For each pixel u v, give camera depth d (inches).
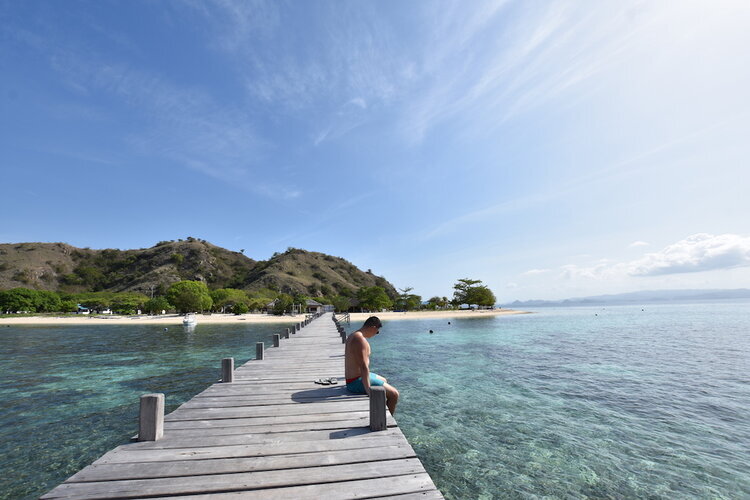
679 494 240.2
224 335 1494.8
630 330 1587.1
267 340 1282.0
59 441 327.6
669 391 506.0
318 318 1776.6
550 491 243.9
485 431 350.9
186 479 134.6
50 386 550.6
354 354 254.7
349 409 228.5
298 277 6520.7
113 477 135.0
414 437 336.8
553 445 318.7
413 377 602.2
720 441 326.6
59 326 2169.0
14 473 266.5
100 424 373.4
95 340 1295.5
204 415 217.2
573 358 804.0
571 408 425.4
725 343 1069.1
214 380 589.6
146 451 161.2
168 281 5826.8
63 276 5989.2
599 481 256.8
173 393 502.9
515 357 826.2
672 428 359.6
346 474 139.6
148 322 2434.8
